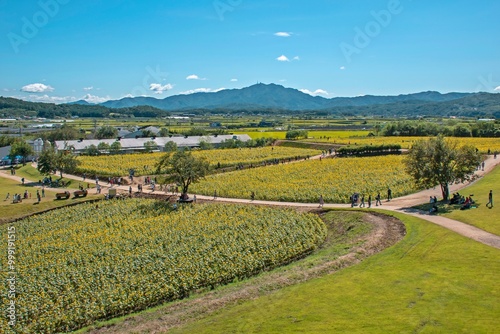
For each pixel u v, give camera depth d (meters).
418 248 42.78
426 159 64.75
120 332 32.41
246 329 29.44
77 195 85.44
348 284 35.28
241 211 68.25
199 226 59.16
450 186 79.00
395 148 140.75
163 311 35.78
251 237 53.34
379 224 54.41
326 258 44.19
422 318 28.31
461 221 51.59
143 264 45.88
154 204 76.38
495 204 59.00
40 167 106.19
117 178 105.62
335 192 78.75
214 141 194.88
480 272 35.00
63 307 38.72
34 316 37.50
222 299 35.69
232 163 127.75
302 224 59.03
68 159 108.38
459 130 187.25
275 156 146.75
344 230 56.38
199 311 33.94
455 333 26.20
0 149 166.50
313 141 184.50
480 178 83.75
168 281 41.78
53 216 71.94
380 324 28.09
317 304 32.12
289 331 28.52
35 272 46.78
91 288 41.41
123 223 64.94
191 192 88.31
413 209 61.22
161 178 103.50
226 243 50.94
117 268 44.94
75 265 48.59
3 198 84.56
